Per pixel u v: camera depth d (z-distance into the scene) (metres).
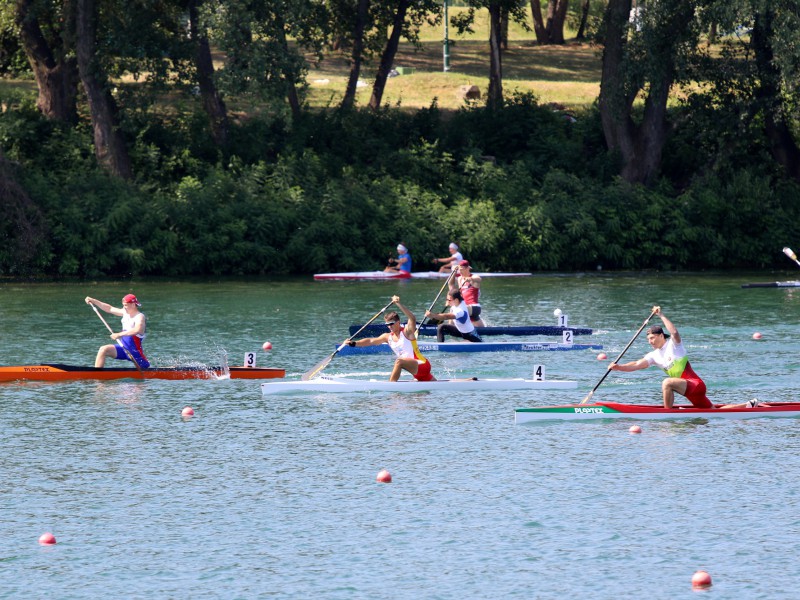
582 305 126.38
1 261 158.62
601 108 194.25
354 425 66.75
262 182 179.25
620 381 81.06
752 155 197.75
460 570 43.16
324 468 57.12
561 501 51.41
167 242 164.25
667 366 68.50
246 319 113.25
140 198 167.38
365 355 93.75
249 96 167.88
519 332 102.38
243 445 61.84
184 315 116.50
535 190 185.12
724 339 98.69
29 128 177.88
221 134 190.12
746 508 50.25
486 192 186.00
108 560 44.31
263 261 169.50
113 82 176.12
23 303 126.69
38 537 46.88
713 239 182.25
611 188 184.75
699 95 189.62
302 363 88.44
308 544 46.03
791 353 90.81
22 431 64.88
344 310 121.19
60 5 183.62
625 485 53.84
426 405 72.88
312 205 174.38
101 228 161.25
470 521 48.72
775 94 185.50
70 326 107.25
